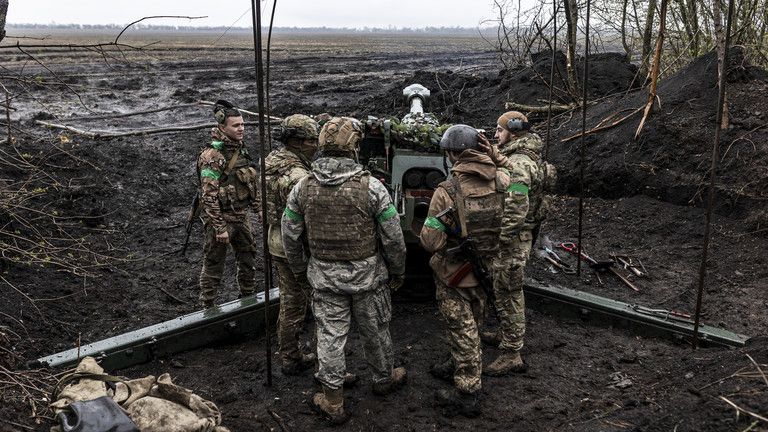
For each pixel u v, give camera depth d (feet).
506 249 12.76
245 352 14.96
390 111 41.93
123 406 10.03
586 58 18.16
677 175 23.57
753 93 25.35
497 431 11.87
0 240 18.25
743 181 22.17
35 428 11.05
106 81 59.77
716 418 10.36
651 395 12.22
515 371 13.79
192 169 30.27
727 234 21.06
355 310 12.19
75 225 22.50
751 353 12.37
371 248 11.87
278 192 12.85
